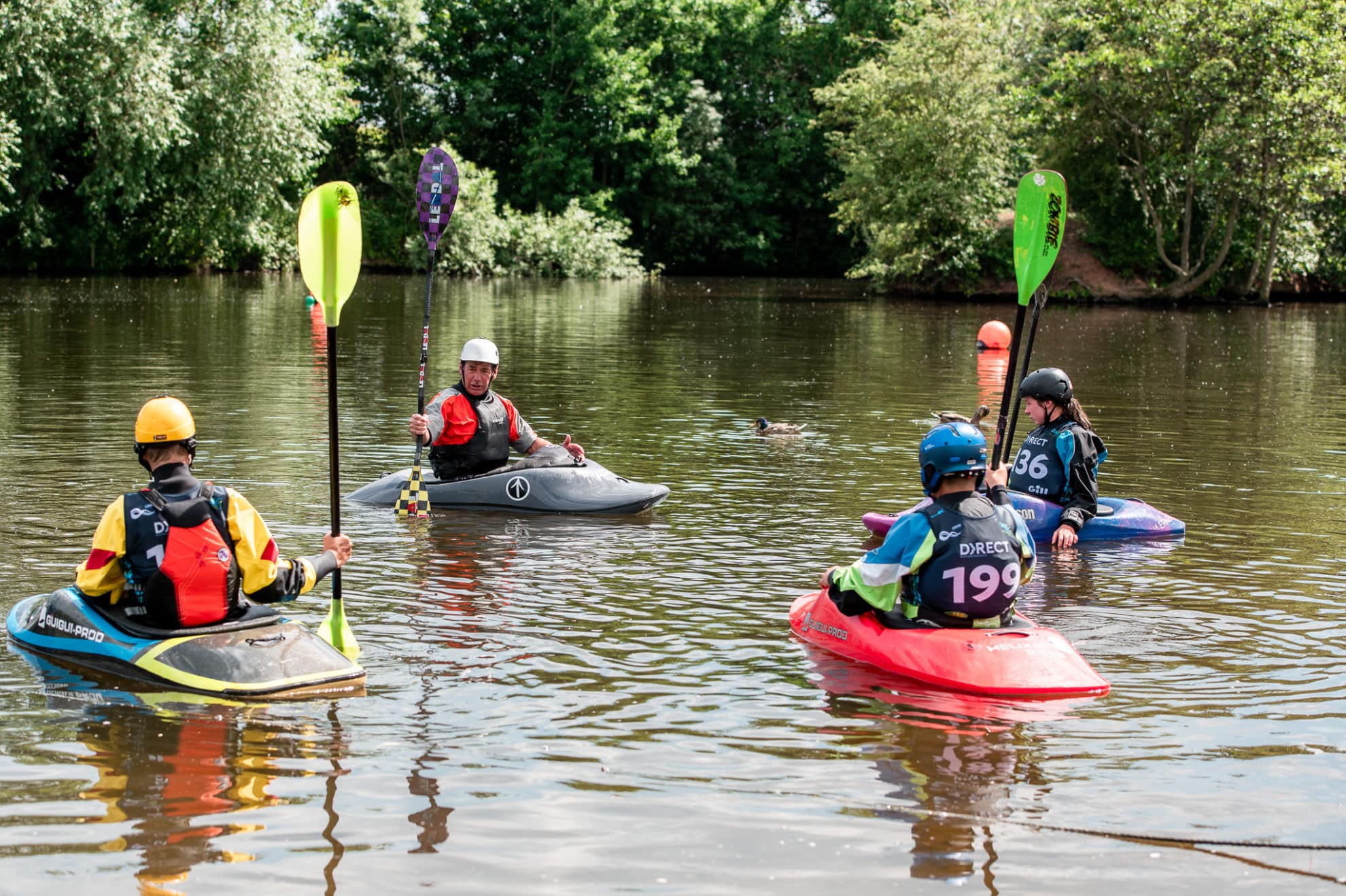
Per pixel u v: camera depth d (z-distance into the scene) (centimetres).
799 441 1125
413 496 815
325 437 1070
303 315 2339
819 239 5628
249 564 508
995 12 3622
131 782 400
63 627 521
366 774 410
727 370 1681
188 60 3300
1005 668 506
